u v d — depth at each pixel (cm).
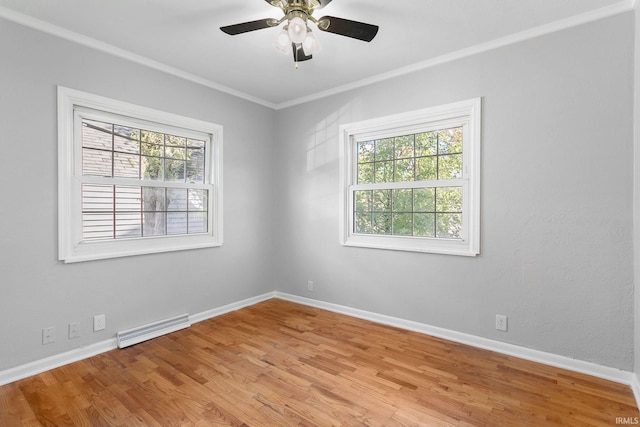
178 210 317
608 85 215
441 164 293
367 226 340
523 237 247
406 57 282
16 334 219
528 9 214
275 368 233
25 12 215
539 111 239
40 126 228
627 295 212
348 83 339
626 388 206
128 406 189
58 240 237
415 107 298
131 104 275
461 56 271
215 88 340
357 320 333
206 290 337
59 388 208
